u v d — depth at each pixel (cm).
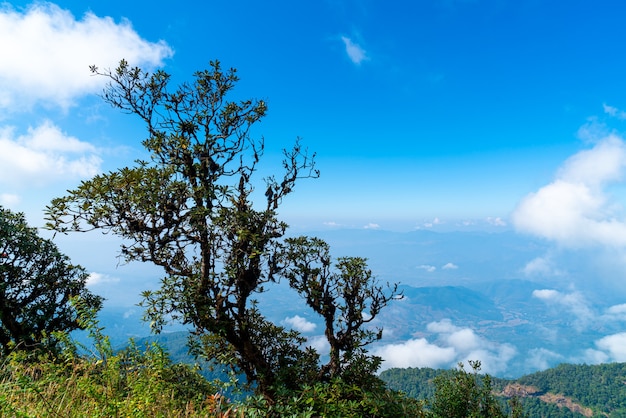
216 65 984
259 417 649
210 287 914
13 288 1295
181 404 606
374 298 1016
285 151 1021
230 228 872
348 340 1020
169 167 824
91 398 462
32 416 396
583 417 18262
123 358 544
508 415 1738
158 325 843
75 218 684
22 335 1213
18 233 1310
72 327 1352
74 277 1479
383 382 949
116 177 678
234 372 998
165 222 784
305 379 961
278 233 978
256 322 1070
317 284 1030
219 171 948
